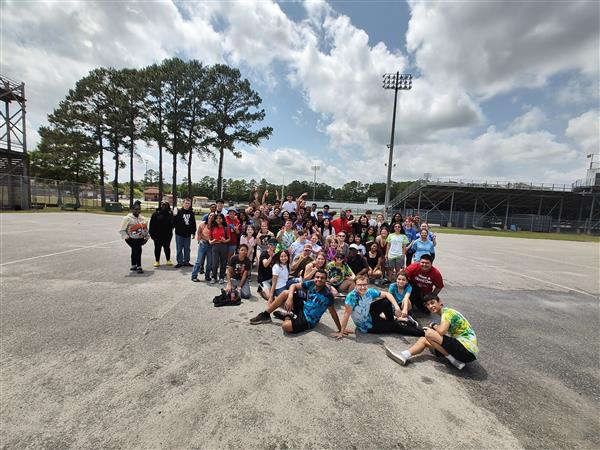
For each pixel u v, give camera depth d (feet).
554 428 7.28
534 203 139.44
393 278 22.08
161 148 96.58
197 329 12.28
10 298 14.98
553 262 36.27
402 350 11.34
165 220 23.09
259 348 10.86
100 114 91.66
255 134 97.19
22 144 78.28
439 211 129.08
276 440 6.48
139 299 15.62
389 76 80.23
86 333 11.44
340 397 8.13
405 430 6.97
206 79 91.09
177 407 7.41
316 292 12.60
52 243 31.48
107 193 110.73
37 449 5.98
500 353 11.40
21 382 8.20
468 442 6.65
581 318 15.90
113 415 7.05
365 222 25.89
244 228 23.56
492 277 25.80
